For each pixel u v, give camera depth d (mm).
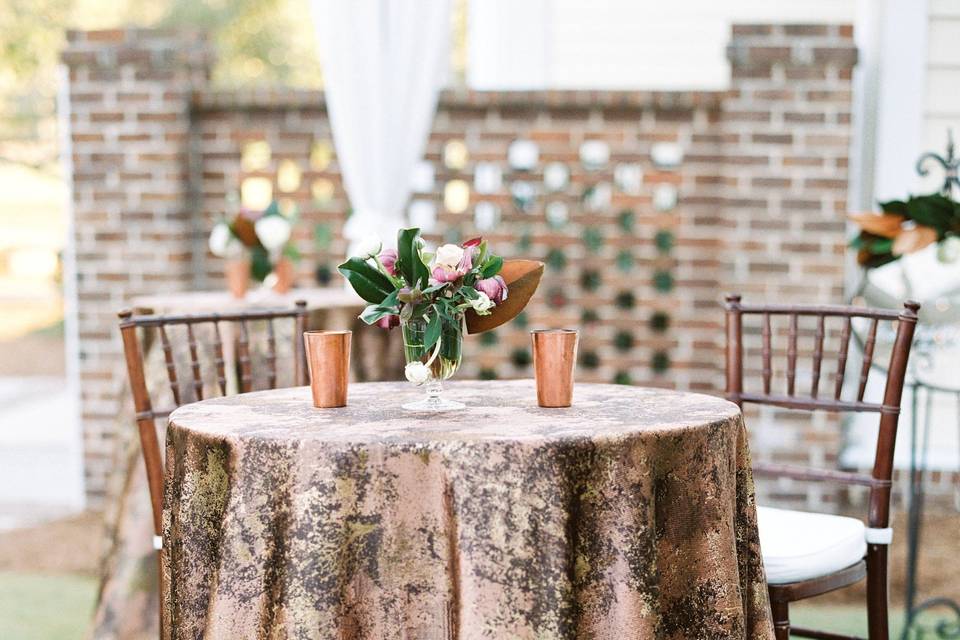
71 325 4840
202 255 4879
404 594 1872
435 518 1863
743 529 2115
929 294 3348
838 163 4402
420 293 2092
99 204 4719
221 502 1980
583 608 1877
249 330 3668
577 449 1855
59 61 4680
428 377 2146
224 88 4746
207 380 3590
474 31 5785
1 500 5055
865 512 4516
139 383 2598
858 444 4703
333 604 1848
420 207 4797
